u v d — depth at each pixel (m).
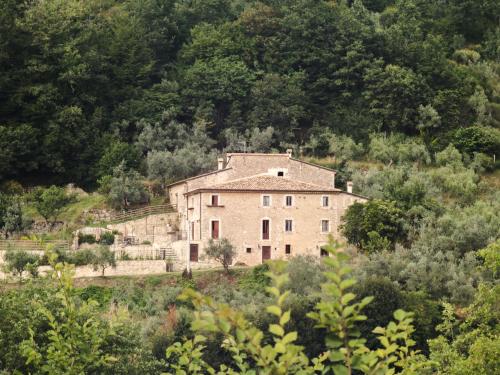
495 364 56.59
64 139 175.00
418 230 139.88
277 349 25.59
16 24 187.25
